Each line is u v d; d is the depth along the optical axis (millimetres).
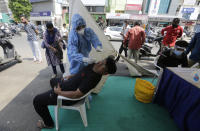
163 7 17328
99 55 2127
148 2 17688
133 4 17969
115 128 1661
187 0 17641
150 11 17625
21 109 1943
